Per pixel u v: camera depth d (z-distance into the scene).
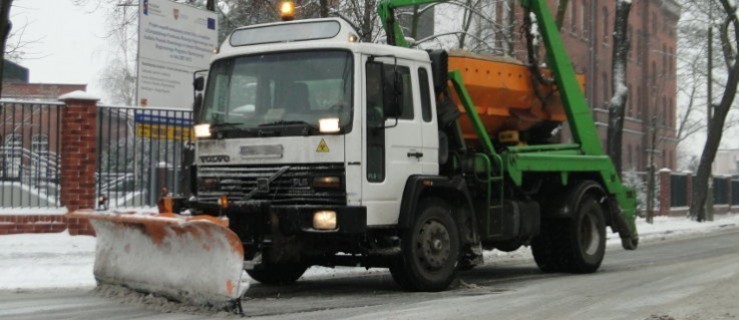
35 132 15.38
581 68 44.03
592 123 13.80
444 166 11.17
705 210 35.38
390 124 9.82
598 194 13.70
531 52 12.80
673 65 61.50
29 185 15.30
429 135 10.51
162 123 15.96
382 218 9.72
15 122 15.29
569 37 42.59
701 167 34.31
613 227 14.08
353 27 9.74
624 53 25.12
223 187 9.91
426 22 24.62
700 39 37.88
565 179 12.92
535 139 13.41
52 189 15.45
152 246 9.08
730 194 48.12
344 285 11.49
